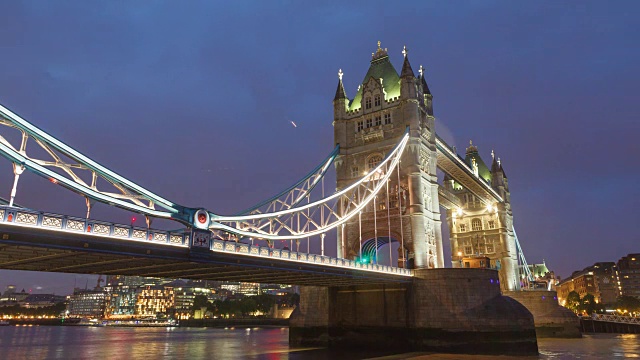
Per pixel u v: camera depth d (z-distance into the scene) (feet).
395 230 195.11
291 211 130.62
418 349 158.40
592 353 167.63
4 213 66.59
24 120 74.13
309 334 182.80
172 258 87.15
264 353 172.14
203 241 92.94
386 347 165.99
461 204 325.62
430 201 207.10
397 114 209.05
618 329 307.37
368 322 171.83
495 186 327.06
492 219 314.55
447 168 254.68
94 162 82.02
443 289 161.07
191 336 332.60
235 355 170.81
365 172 210.38
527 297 259.80
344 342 175.01
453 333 155.33
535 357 152.25
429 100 230.07
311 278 134.62
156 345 240.32
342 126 222.07
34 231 69.21
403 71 211.82
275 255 108.47
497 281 167.63
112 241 78.59
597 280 616.80
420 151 203.00
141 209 85.76
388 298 169.99
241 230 108.37
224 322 601.62
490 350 152.15
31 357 182.19
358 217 204.64
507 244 305.94
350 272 133.49
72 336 354.54
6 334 396.78
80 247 74.28
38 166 73.61
